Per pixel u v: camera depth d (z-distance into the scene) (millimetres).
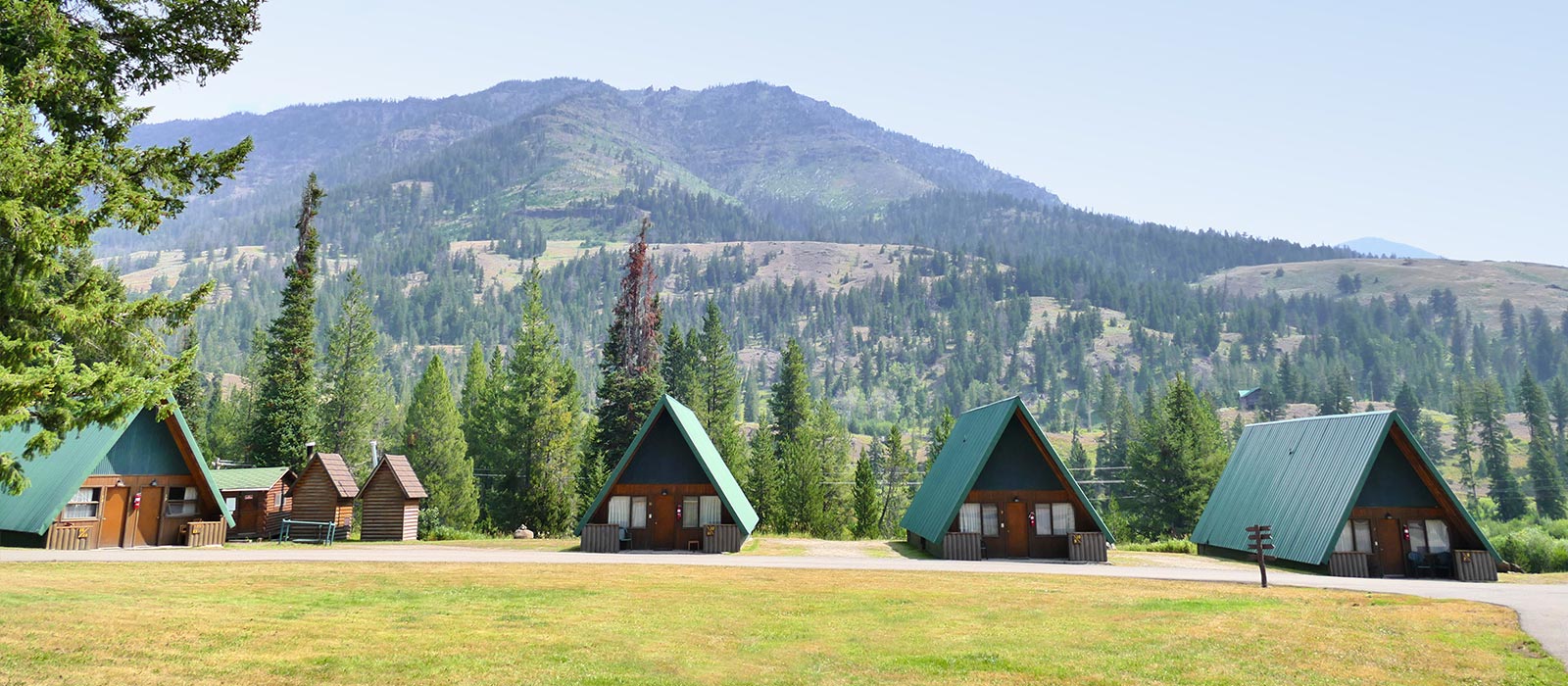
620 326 78250
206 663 13273
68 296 13195
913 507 43969
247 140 14594
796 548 38312
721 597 21062
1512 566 36469
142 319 13938
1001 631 17016
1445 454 175875
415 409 79938
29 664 12766
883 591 22406
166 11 14773
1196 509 75750
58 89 12922
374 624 16641
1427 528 32469
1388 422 32312
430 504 69188
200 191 14492
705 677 13297
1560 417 184500
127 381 12883
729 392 91875
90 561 27047
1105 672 13750
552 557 31750
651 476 36719
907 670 13852
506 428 76125
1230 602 20844
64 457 33469
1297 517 33938
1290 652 15148
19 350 12117
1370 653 15070
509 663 13727
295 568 25672
